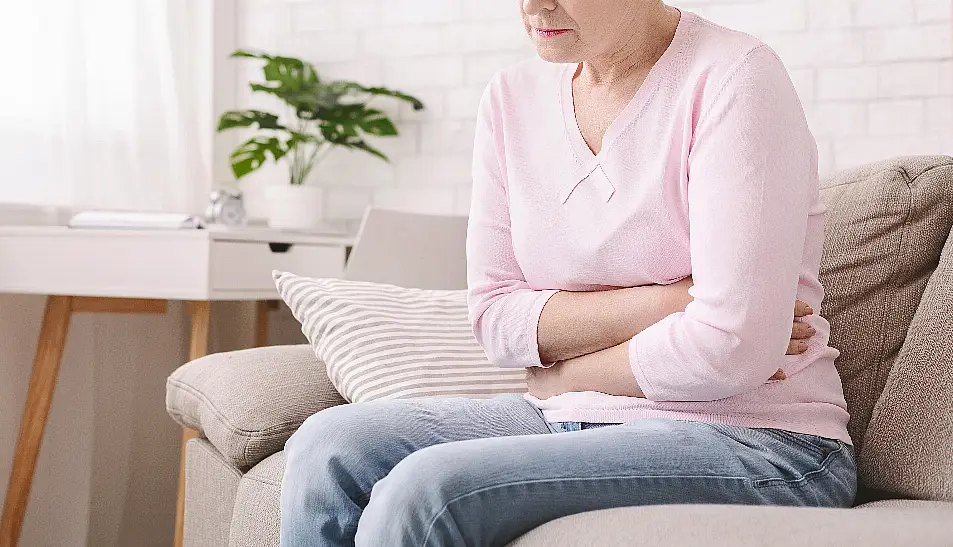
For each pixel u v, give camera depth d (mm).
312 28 3186
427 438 1172
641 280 1247
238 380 1775
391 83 3104
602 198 1253
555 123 1335
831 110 2682
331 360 1729
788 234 1108
